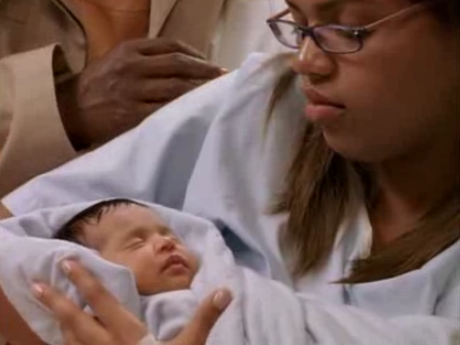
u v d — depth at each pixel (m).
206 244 1.30
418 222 1.24
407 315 1.18
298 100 1.37
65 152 1.78
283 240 1.31
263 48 2.03
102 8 1.94
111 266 1.22
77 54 1.93
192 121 1.44
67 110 1.83
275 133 1.36
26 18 1.94
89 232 1.31
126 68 1.80
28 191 1.46
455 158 1.21
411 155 1.20
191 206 1.39
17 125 1.76
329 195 1.29
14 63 1.82
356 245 1.26
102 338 1.16
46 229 1.36
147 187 1.44
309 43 1.12
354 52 1.10
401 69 1.10
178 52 1.83
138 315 1.22
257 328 1.16
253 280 1.23
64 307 1.18
